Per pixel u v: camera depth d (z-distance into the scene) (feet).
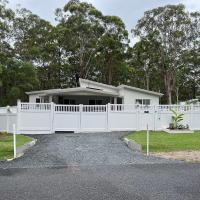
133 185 30.22
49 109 81.05
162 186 29.76
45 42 192.13
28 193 27.78
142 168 38.06
